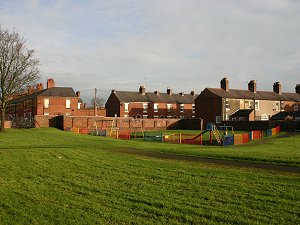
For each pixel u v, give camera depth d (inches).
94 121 2380.7
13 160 794.2
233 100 3019.2
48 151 969.5
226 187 518.9
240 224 359.6
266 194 474.6
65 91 2960.1
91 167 705.6
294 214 387.2
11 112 3654.0
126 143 1370.6
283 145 1330.0
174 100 3661.4
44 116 2292.1
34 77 1980.8
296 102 3467.0
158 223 363.9
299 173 648.4
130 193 485.7
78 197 466.3
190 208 412.2
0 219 377.1
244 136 1585.9
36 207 418.9
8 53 1891.0
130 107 3373.5
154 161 811.4
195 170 672.4
